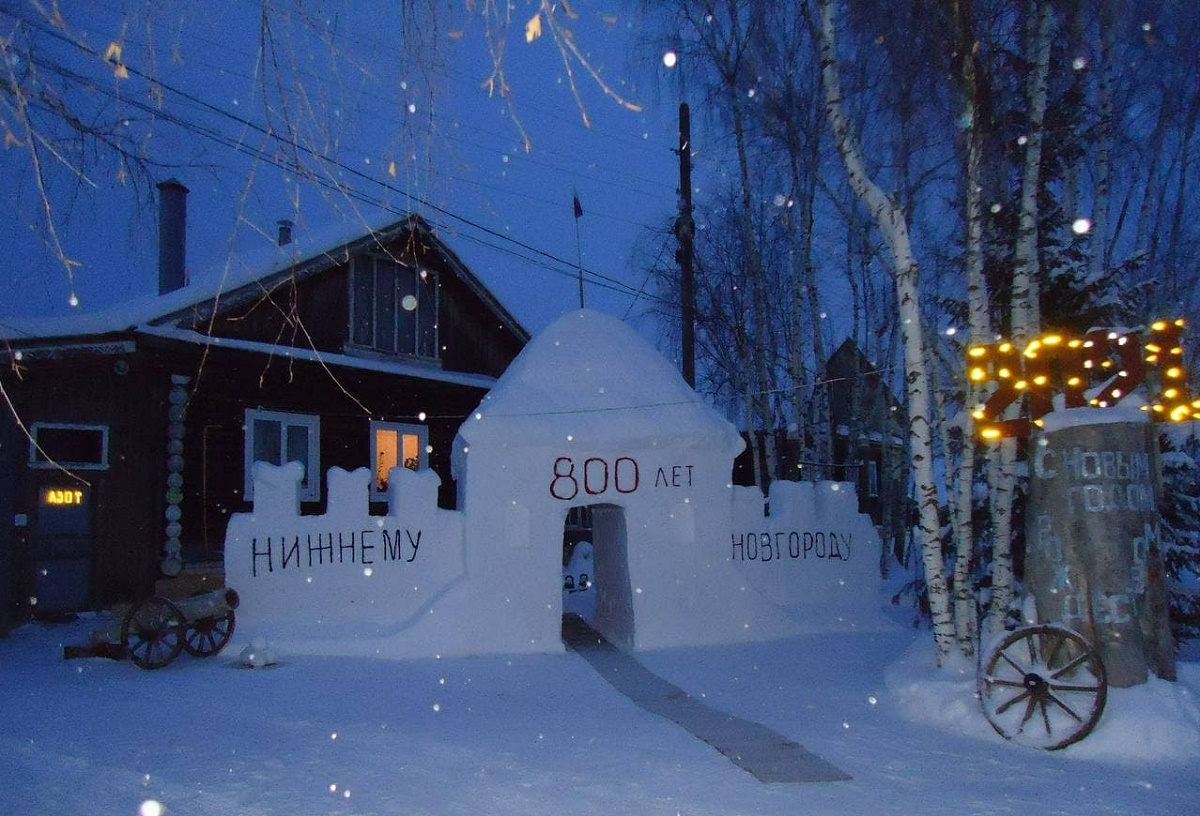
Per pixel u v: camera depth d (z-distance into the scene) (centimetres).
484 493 1318
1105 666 830
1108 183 1320
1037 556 891
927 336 1194
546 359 1429
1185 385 910
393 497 1346
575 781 677
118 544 1471
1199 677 877
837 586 1553
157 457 1515
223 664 1141
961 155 1027
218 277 1603
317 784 657
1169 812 626
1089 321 1198
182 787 643
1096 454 865
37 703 911
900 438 2425
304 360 1652
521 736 820
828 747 798
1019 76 1112
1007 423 932
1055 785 690
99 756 718
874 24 1025
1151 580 864
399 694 1002
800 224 1969
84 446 1470
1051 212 1268
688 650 1312
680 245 1847
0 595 1312
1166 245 1514
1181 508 1229
